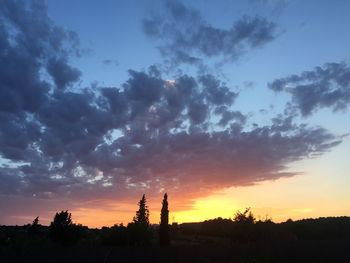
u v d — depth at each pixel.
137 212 78.62
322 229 51.28
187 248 30.59
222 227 64.12
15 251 31.02
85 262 29.75
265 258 29.00
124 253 29.86
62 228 53.44
